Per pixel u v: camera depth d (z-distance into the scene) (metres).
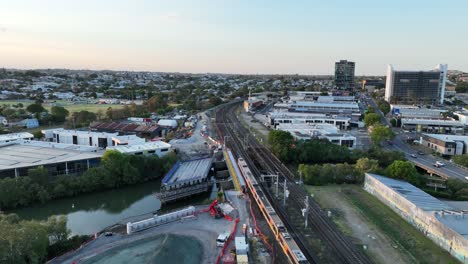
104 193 121.81
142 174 133.50
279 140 157.25
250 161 152.88
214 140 189.38
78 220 101.25
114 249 76.94
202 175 128.50
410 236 85.00
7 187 105.50
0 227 66.62
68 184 116.75
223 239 78.62
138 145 155.75
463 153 164.75
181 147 175.12
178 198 116.31
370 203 106.25
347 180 126.38
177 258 72.06
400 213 97.31
